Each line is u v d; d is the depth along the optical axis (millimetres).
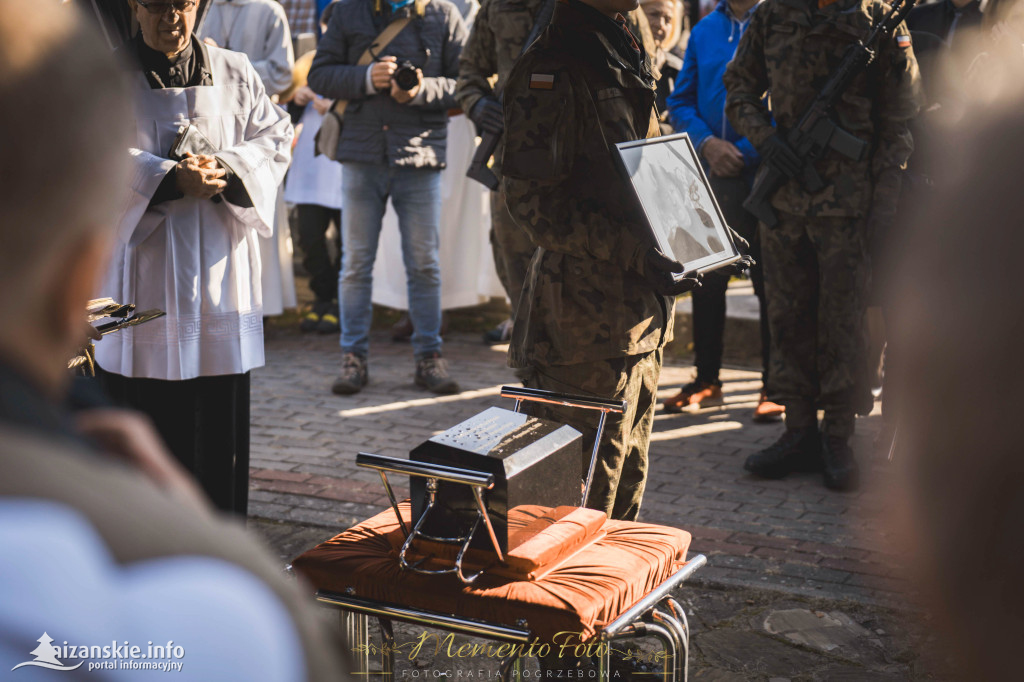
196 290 3012
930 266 359
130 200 2867
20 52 581
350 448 4695
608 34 2506
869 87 3910
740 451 4656
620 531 2250
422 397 5480
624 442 2646
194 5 2955
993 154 347
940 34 4066
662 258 2410
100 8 2941
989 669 357
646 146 2506
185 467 3160
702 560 2236
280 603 572
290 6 7664
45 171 583
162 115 2969
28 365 598
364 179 5316
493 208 4234
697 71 4961
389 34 5176
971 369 344
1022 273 337
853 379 4082
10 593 497
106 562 521
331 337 6750
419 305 5547
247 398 3260
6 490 514
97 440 697
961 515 351
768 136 4059
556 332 2598
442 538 2031
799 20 3941
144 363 3008
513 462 1984
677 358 6285
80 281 632
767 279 4238
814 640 2969
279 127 3215
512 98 2443
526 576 1968
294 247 8359
